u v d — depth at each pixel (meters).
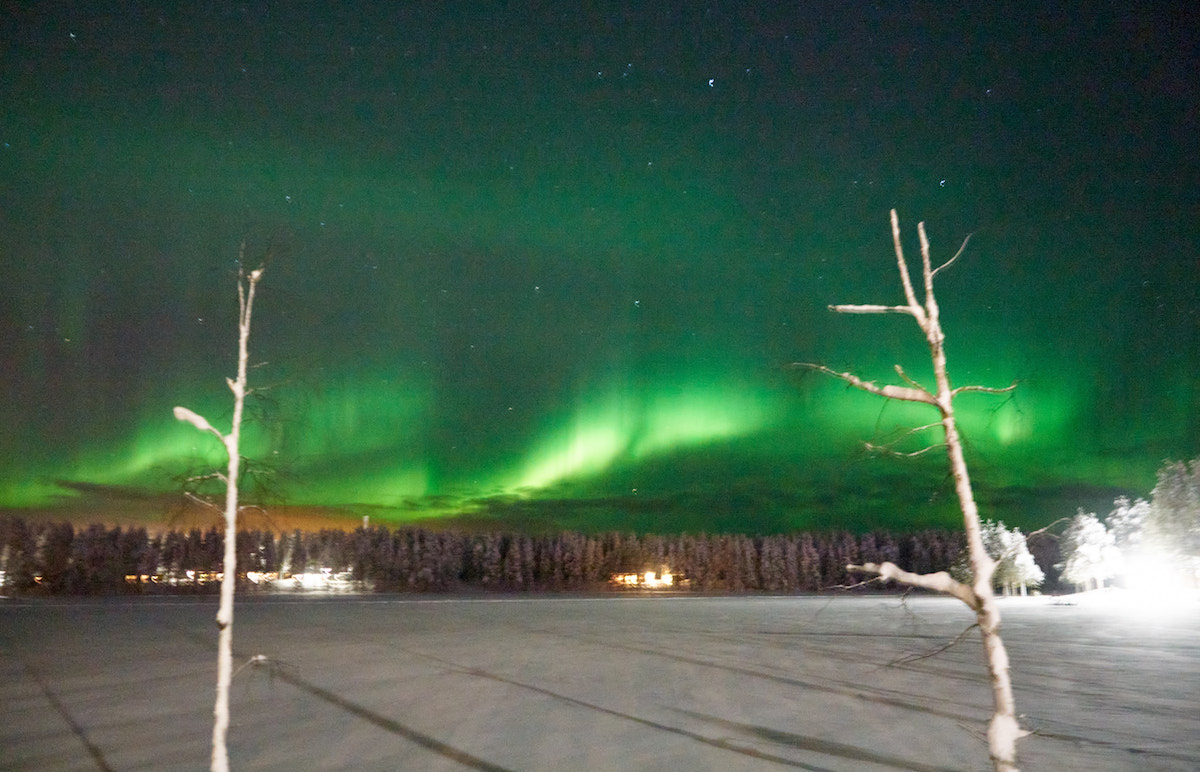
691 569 175.88
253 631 52.12
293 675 31.19
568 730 20.94
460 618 67.88
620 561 183.88
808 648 42.72
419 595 129.62
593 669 33.41
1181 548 102.44
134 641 44.00
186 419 8.93
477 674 31.67
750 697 26.23
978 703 25.14
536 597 127.44
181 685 28.23
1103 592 114.56
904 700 25.66
